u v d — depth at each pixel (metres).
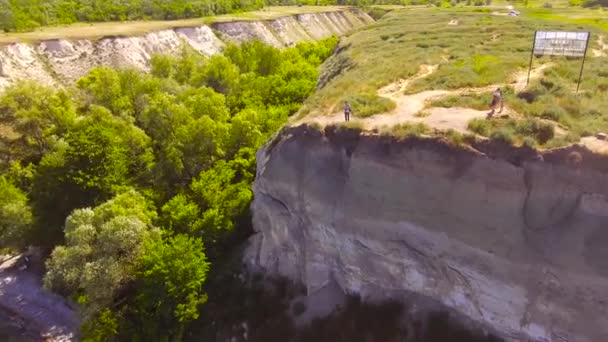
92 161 37.12
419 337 24.62
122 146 40.84
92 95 51.19
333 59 56.31
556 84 27.44
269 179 30.22
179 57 75.25
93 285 28.98
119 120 44.12
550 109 23.64
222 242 34.28
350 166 25.81
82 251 30.36
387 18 79.12
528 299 21.42
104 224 31.17
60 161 37.59
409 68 35.53
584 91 26.56
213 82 56.16
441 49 41.44
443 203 22.91
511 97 26.42
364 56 44.03
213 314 30.33
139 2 100.75
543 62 33.53
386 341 25.33
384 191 24.62
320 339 27.00
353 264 27.02
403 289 26.05
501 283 21.89
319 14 125.75
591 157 20.03
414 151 23.52
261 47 65.62
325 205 27.17
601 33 45.25
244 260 33.28
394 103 28.47
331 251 28.08
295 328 27.91
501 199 21.47
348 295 27.95
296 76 57.12
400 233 24.61
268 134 43.16
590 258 19.73
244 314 29.75
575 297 20.28
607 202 19.53
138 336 28.80
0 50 59.41
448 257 23.31
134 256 30.50
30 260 39.91
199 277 28.70
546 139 21.69
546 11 74.56
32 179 39.75
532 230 21.03
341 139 26.59
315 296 28.84
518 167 21.14
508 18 59.84
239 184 36.62
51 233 37.09
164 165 39.44
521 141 21.53
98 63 69.88
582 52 25.92
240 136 42.88
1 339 32.72
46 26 82.50
